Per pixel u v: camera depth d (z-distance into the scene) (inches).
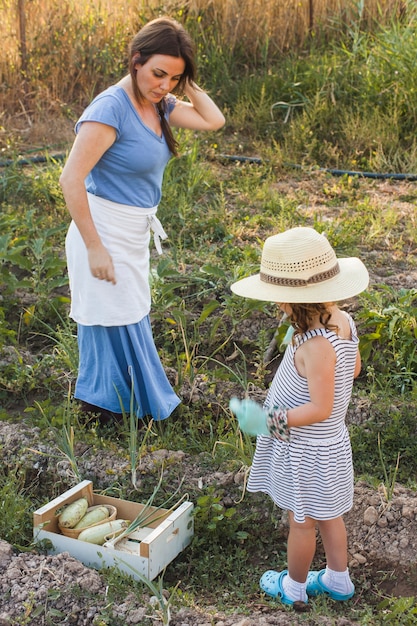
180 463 163.5
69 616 126.0
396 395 188.1
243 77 402.0
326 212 287.6
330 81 368.5
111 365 168.7
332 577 133.8
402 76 356.2
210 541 149.0
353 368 124.8
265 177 322.0
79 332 171.2
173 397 179.0
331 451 124.3
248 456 165.6
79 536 142.6
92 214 158.1
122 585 131.1
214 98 388.5
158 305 213.5
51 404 190.2
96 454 165.9
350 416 180.5
